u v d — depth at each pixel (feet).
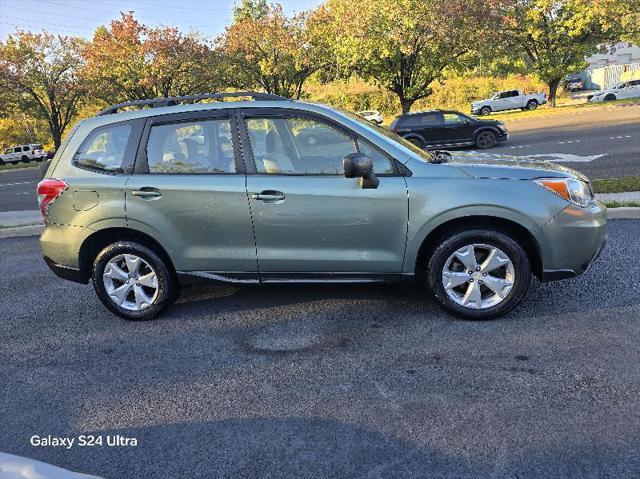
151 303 15.11
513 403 9.96
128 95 118.62
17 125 198.70
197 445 9.43
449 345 12.46
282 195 13.52
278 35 108.58
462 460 8.51
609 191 27.20
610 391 10.09
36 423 10.50
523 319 13.58
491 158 14.71
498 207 12.82
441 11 88.43
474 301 13.48
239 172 13.92
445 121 61.52
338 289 16.66
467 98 154.20
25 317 16.61
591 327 12.82
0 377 12.58
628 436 8.78
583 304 14.25
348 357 12.28
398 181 13.21
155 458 9.16
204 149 14.16
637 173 32.81
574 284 15.81
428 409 9.98
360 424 9.68
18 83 118.01
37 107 127.85
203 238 14.14
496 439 8.96
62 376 12.42
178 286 15.37
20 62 116.98
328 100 147.64
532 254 13.66
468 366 11.44
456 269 13.52
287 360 12.38
